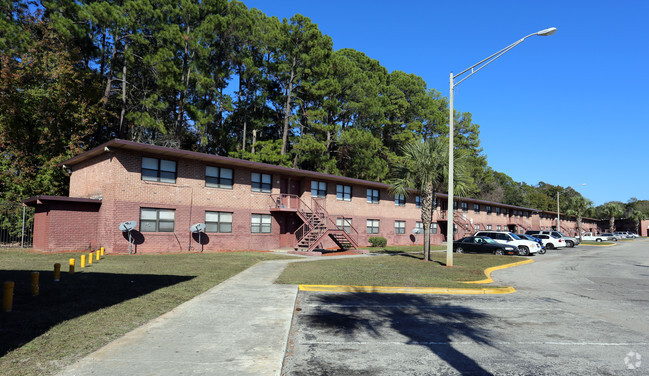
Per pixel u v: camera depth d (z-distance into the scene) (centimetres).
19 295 933
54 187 2942
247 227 2777
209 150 4653
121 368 516
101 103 3447
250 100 4916
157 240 2319
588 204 7238
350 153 5044
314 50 4462
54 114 3106
